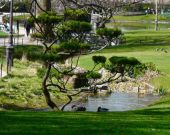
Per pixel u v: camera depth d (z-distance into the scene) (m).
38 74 31.39
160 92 40.59
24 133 15.89
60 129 16.72
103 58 30.23
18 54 48.25
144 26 126.25
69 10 30.02
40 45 58.00
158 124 18.67
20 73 39.31
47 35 30.23
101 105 35.47
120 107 35.31
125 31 100.00
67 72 30.98
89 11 38.69
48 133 15.98
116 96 38.66
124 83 41.75
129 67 29.72
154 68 45.47
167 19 151.50
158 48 62.50
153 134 16.44
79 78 37.38
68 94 32.84
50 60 28.16
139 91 40.53
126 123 18.66
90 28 29.09
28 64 43.94
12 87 34.75
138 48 63.09
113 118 20.30
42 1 45.28
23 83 36.16
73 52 29.59
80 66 46.41
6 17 98.31
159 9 156.50
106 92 39.09
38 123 17.91
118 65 29.52
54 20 29.31
